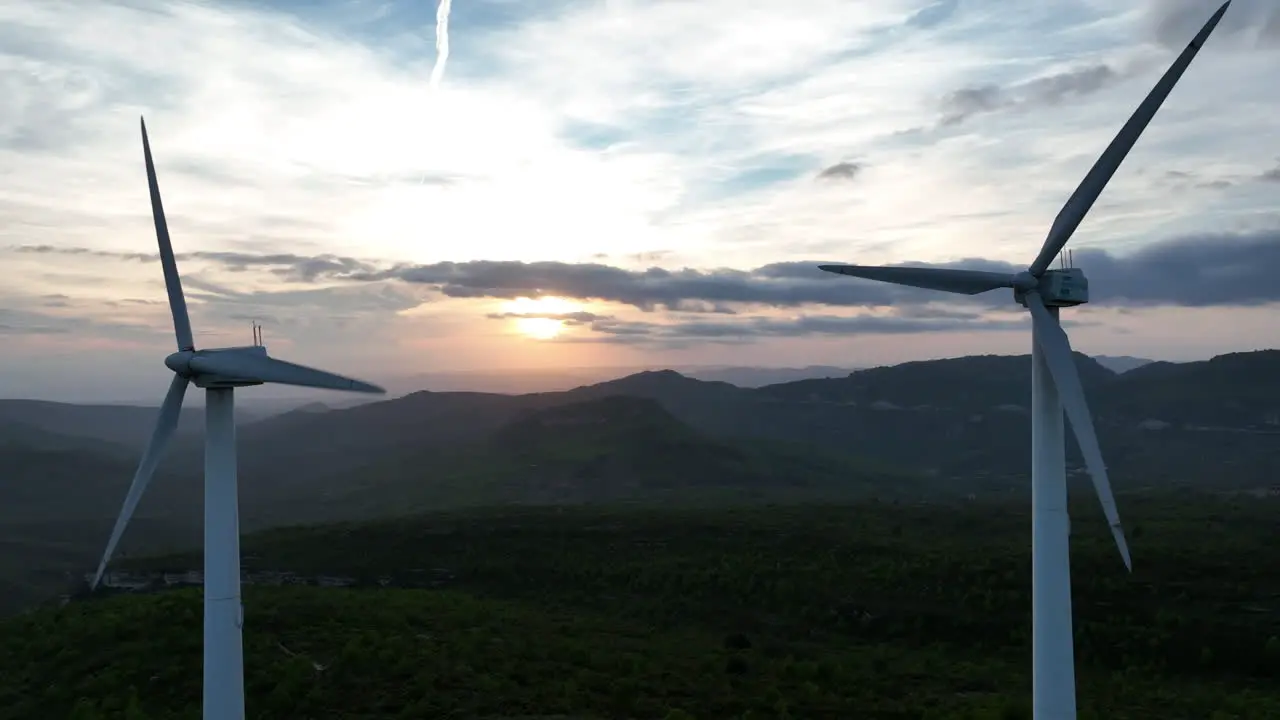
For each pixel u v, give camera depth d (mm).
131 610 67125
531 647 64250
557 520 133375
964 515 136750
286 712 49594
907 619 83750
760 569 100750
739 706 53469
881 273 35812
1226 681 68750
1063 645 31625
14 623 69750
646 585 98688
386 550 117812
